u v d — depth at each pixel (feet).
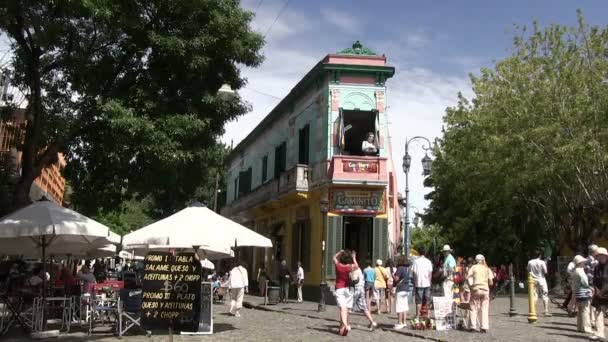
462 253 139.03
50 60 50.52
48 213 37.93
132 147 49.06
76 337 38.70
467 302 47.55
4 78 53.83
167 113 51.06
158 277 39.14
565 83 80.94
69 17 45.70
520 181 86.33
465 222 119.85
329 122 78.43
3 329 41.86
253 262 115.03
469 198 117.50
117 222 171.73
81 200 57.52
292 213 91.66
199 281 39.63
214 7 53.11
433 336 41.22
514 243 130.00
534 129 79.87
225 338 39.24
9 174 56.03
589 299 42.80
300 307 69.41
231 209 134.82
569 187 87.20
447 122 104.01
